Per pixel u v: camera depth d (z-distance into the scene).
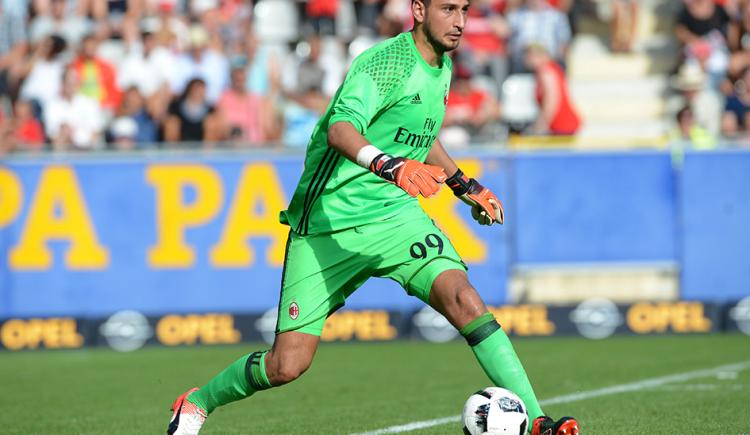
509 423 17.81
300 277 18.81
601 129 59.94
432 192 16.20
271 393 29.50
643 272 42.50
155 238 41.19
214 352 39.56
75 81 50.19
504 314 41.91
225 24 56.34
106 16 58.62
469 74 51.22
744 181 42.53
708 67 58.03
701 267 42.62
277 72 52.91
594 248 42.28
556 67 51.72
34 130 49.56
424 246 18.64
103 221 41.06
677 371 32.50
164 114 47.53
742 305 42.62
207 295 41.31
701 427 22.62
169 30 53.94
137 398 29.22
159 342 41.16
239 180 41.31
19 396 29.88
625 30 62.16
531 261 42.06
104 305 41.12
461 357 37.06
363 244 18.77
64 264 40.97
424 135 18.75
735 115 53.81
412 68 18.14
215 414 26.02
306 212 19.00
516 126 52.16
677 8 64.50
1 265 40.72
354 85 17.67
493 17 57.44
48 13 58.38
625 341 40.84
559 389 29.17
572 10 60.72
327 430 23.33
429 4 18.12
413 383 31.11
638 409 25.34
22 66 52.84
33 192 40.84
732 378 30.75
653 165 42.38
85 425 24.81
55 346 40.94
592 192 42.22
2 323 40.78
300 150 41.59
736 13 59.03
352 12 59.53
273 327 41.44
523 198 42.00
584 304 42.22
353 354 38.41
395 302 42.00
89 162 41.00
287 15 61.28
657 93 60.88
